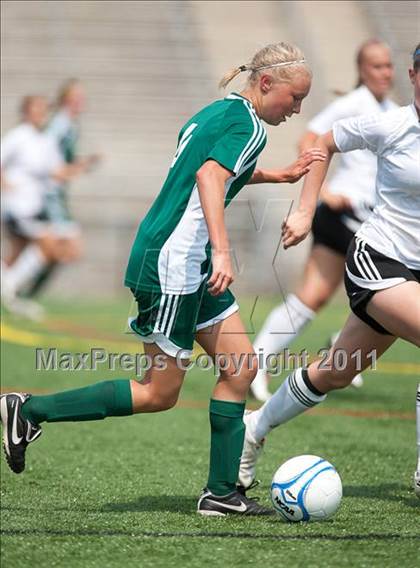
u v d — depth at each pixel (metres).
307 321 26.73
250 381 15.72
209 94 71.88
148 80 72.12
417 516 15.84
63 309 52.19
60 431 24.19
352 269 16.06
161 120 69.75
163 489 18.12
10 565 12.70
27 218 50.53
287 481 15.28
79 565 12.75
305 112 69.25
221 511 15.79
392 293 15.56
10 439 15.35
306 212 16.44
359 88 26.25
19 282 47.75
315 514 15.24
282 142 67.56
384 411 27.92
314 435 24.28
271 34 77.00
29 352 37.38
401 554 13.32
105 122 68.94
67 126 52.22
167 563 12.88
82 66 72.44
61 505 16.56
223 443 15.73
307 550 13.50
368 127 15.93
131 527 14.78
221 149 14.47
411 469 20.33
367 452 22.19
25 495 17.44
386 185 15.98
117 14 76.56
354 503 16.94
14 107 69.06
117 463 20.59
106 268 61.28
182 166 15.00
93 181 63.00
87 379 32.12
